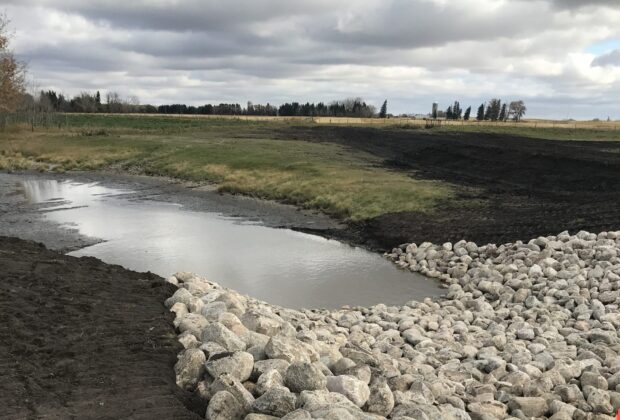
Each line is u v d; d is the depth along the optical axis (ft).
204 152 157.38
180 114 467.93
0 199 104.17
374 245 70.95
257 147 169.37
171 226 81.46
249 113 511.40
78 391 19.72
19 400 18.76
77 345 23.41
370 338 32.55
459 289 50.06
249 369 20.95
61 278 33.40
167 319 27.22
